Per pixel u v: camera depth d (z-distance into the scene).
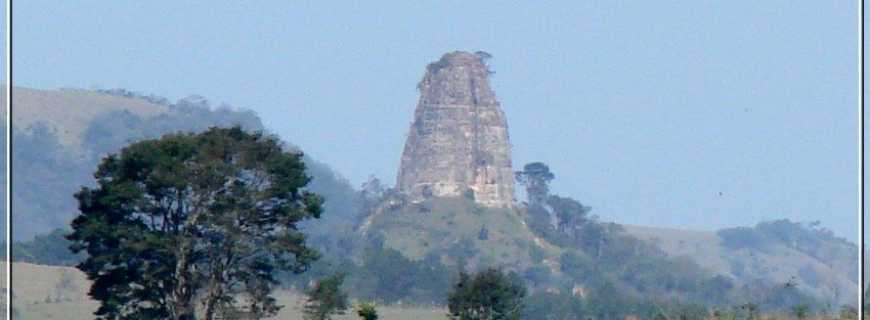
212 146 142.00
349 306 152.88
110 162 142.50
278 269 143.50
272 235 142.00
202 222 138.50
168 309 136.12
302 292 158.12
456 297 142.62
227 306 138.25
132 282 136.62
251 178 142.38
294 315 146.50
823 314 139.62
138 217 139.25
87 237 136.75
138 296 136.38
